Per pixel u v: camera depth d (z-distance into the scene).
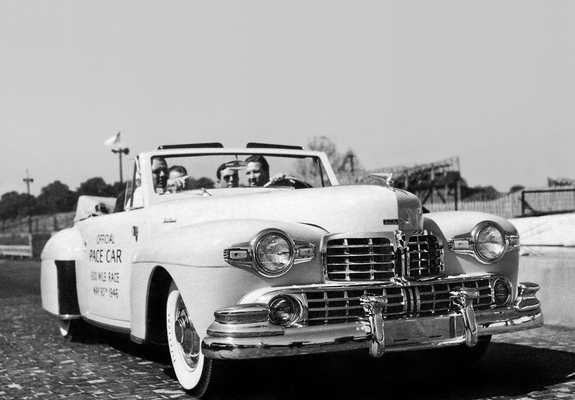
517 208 12.70
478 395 4.23
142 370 5.38
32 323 8.58
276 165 5.98
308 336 3.77
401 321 3.95
